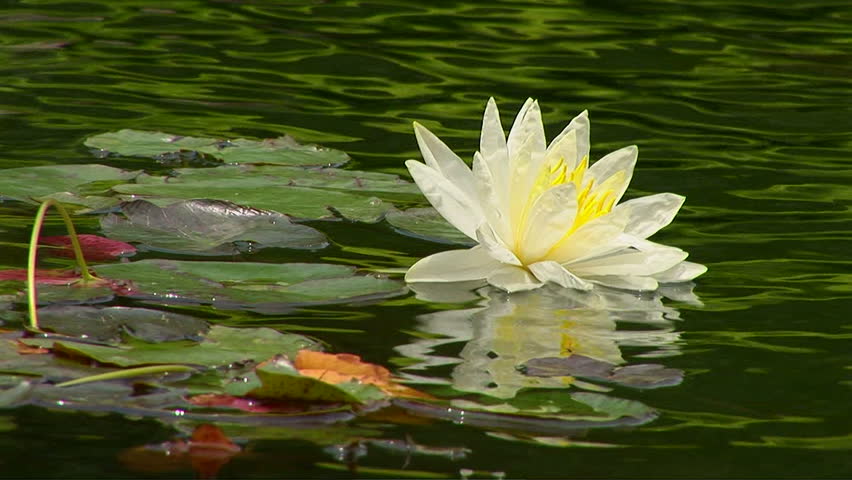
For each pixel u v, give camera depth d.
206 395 3.31
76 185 5.61
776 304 4.41
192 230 5.05
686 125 7.55
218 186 5.65
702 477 2.93
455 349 3.81
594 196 4.76
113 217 5.16
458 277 4.63
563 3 12.11
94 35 9.70
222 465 2.91
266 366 3.50
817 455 3.08
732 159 6.72
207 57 9.13
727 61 9.62
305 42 9.84
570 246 4.71
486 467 2.95
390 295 4.44
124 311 3.89
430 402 3.33
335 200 5.57
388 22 10.86
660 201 4.90
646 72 9.16
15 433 3.05
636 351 3.86
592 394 3.42
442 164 4.81
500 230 4.70
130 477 2.82
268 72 8.73
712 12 11.77
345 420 3.21
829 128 7.56
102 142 6.36
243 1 11.53
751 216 5.64
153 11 10.84
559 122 7.48
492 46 9.97
